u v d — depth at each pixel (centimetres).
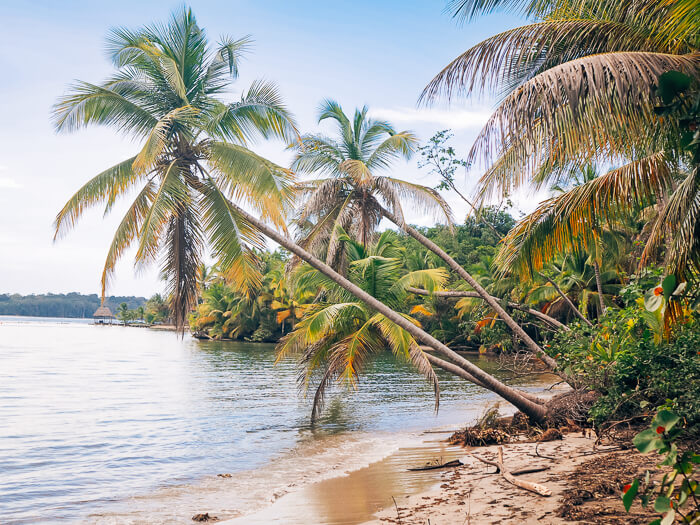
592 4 793
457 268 1822
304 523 758
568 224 788
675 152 702
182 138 1426
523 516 666
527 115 600
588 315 3288
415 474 1019
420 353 1426
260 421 1723
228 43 1577
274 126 1508
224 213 1395
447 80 754
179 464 1177
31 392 2348
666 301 301
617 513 622
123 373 3259
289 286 1962
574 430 1295
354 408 1989
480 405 2045
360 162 1908
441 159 2362
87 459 1223
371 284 1641
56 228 1393
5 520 816
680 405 875
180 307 1489
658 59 595
